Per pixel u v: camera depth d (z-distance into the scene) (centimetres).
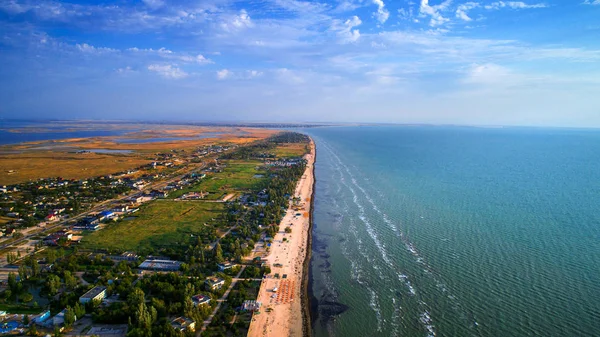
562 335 7900
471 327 8338
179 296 9438
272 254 12912
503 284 10075
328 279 11006
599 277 10194
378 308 9338
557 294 9431
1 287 10206
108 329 8344
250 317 8956
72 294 9444
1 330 8206
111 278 10538
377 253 12681
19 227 15612
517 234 13662
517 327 8244
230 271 11312
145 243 13888
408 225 15350
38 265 10994
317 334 8394
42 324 8475
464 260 11681
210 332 8250
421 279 10662
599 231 13662
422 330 8356
